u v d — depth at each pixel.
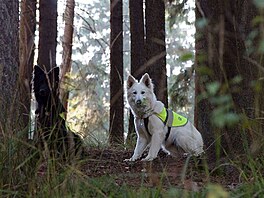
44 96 8.06
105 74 16.64
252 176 4.87
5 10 6.32
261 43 2.72
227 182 5.88
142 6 16.45
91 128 5.80
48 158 4.50
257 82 3.58
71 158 5.01
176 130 10.18
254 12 6.22
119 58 16.44
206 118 7.05
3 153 4.54
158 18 14.62
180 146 10.11
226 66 6.30
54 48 12.73
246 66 6.20
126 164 8.66
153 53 14.48
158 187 4.43
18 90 5.36
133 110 10.24
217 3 6.57
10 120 4.84
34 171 4.60
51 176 4.46
